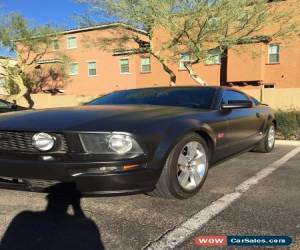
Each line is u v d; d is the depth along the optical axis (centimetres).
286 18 1631
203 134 451
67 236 328
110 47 2170
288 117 966
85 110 430
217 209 391
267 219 363
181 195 409
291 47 2348
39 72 3872
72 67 3709
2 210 387
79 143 350
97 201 412
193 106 498
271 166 603
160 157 372
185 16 1431
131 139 355
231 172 559
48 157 355
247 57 2647
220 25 1441
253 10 1477
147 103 512
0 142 375
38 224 353
